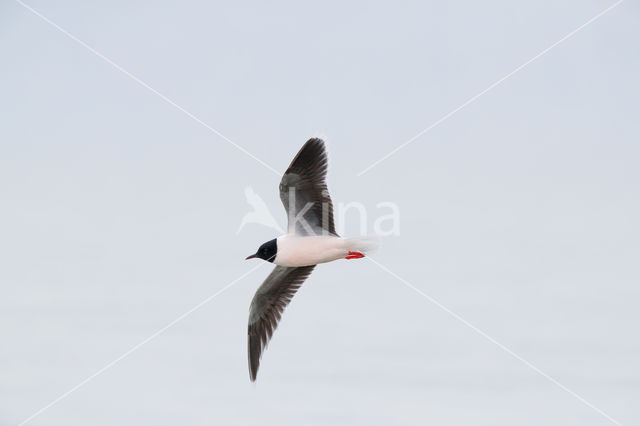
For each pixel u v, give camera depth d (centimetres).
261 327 1464
